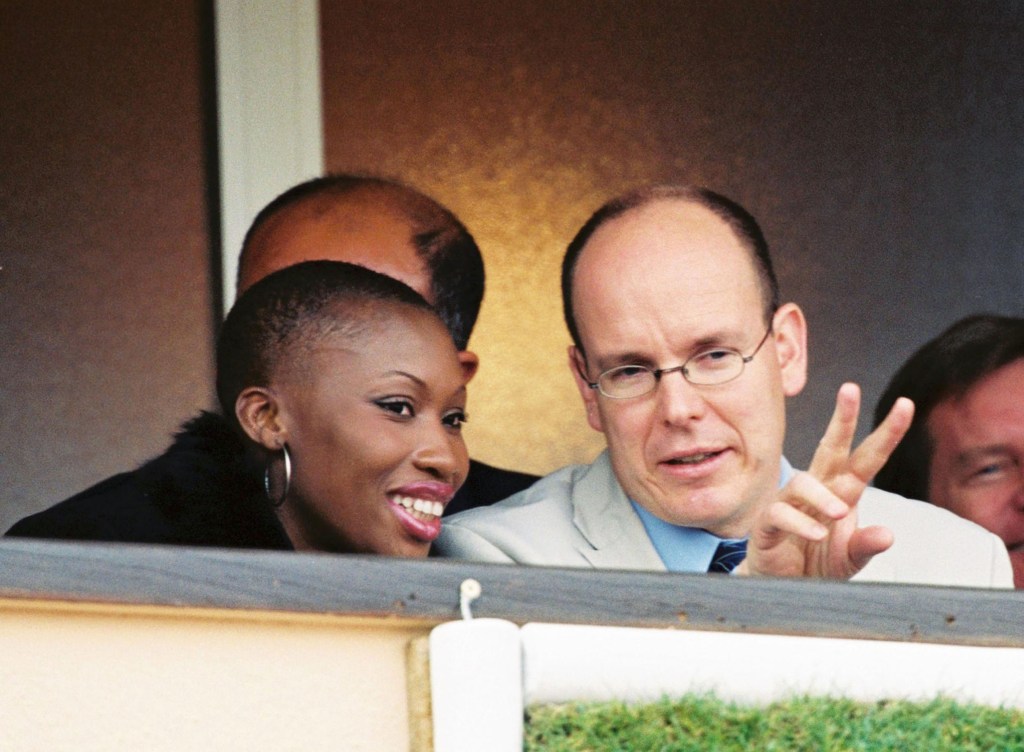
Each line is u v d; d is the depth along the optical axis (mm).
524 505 15102
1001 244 17703
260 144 16891
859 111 17797
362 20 17219
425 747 10617
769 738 10930
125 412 16625
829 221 17547
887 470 16797
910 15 17875
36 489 16375
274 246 16781
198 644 10695
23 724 10508
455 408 14617
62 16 17047
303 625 10797
